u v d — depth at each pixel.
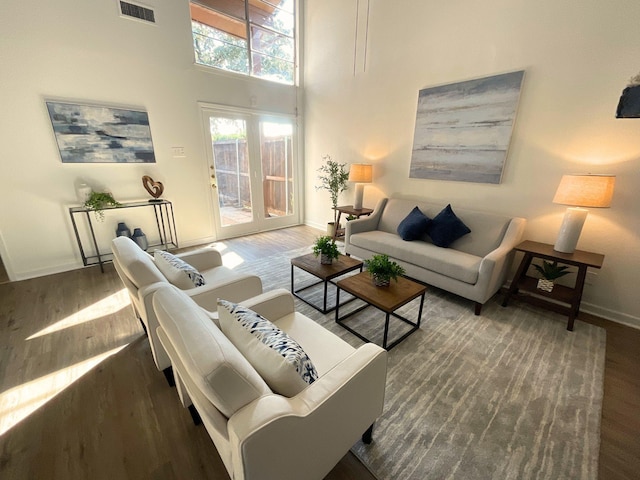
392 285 2.12
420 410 1.49
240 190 4.48
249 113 4.29
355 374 1.00
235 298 1.74
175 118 3.61
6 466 1.21
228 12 3.82
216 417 0.81
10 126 2.68
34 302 2.51
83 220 3.23
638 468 1.22
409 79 3.36
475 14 2.71
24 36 2.60
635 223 2.17
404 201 3.49
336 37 4.05
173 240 3.92
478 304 2.37
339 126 4.35
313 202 5.14
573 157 2.37
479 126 2.83
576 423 1.42
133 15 3.10
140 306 1.52
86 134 3.04
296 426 0.81
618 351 1.96
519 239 2.59
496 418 1.45
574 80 2.27
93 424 1.40
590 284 2.43
